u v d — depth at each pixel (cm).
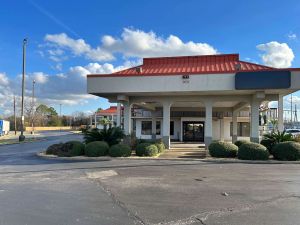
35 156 1877
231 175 1130
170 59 2252
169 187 921
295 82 1695
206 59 2216
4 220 614
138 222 603
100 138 1903
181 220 614
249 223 596
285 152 1552
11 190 884
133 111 3656
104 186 937
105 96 2144
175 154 1862
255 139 2009
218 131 3531
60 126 10156
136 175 1137
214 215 646
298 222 601
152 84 1855
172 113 3475
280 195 818
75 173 1188
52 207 706
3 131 5459
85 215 646
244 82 1736
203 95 2089
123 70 2141
